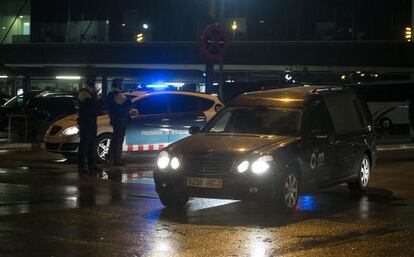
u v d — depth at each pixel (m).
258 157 19.06
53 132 33.34
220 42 37.03
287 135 21.02
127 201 21.81
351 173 23.98
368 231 17.55
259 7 150.75
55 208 20.28
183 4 154.88
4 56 144.50
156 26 157.25
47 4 166.25
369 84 77.12
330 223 18.61
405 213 20.48
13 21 172.88
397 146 49.06
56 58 141.25
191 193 19.53
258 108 22.39
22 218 18.56
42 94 53.81
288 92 22.86
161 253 14.70
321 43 124.31
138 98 34.22
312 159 21.16
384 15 144.25
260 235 16.75
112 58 137.38
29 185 25.31
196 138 20.91
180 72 76.81
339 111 23.81
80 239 16.02
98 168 30.23
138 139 33.53
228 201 22.20
